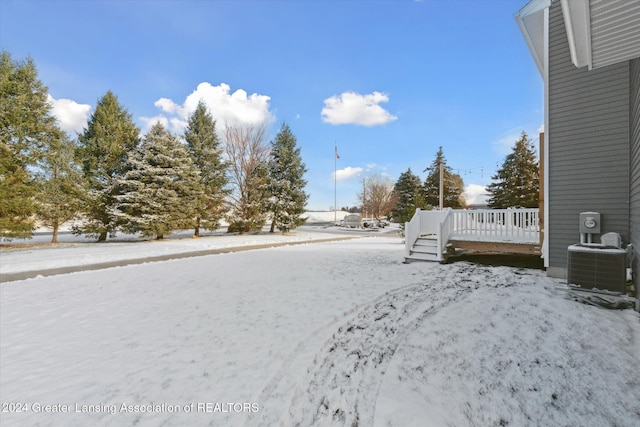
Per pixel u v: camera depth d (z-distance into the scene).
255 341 3.32
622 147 5.08
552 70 5.82
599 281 4.24
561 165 5.70
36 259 9.20
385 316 4.11
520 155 26.95
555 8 5.78
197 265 8.34
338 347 3.28
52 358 3.00
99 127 16.03
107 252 10.93
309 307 4.44
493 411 2.19
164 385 2.51
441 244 7.85
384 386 2.55
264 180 21.45
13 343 3.36
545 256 5.90
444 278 6.10
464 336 3.32
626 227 5.01
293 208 21.62
